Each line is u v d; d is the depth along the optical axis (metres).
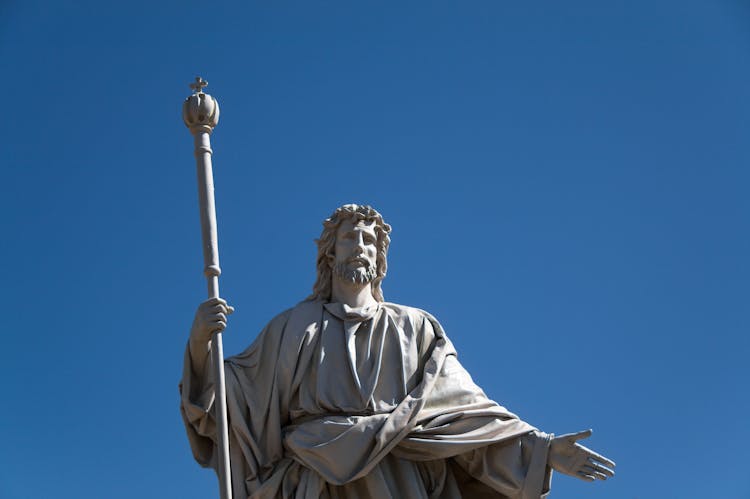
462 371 16.41
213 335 15.47
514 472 15.90
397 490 15.77
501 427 16.03
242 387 16.17
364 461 15.58
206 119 15.80
